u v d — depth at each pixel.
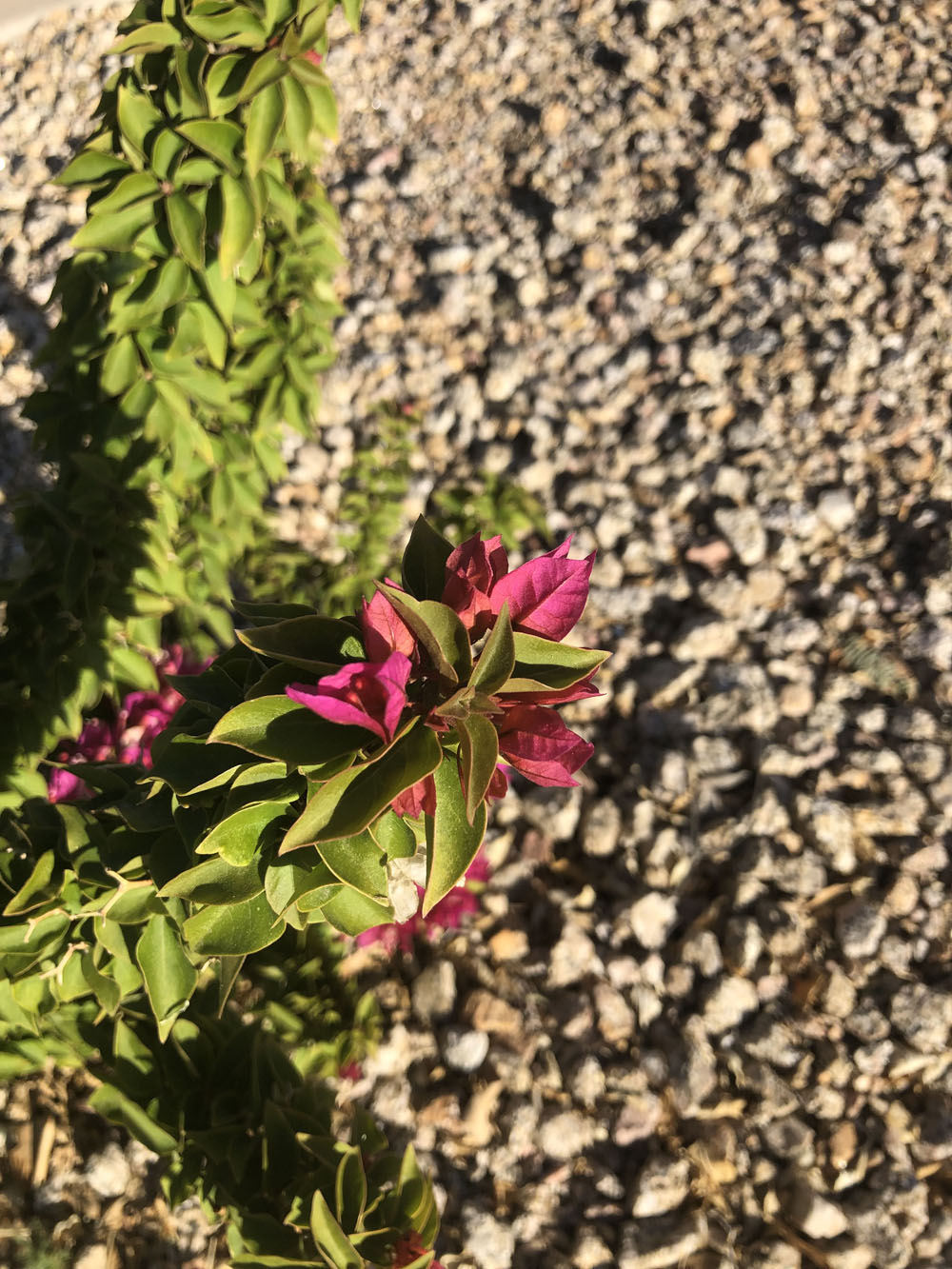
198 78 0.52
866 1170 0.73
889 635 0.97
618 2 1.38
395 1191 0.46
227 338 0.69
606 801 0.89
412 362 1.15
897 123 1.25
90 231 0.52
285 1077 0.52
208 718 0.38
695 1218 0.70
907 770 0.89
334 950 0.71
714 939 0.82
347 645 0.34
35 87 1.36
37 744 0.63
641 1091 0.75
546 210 1.24
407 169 1.28
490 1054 0.75
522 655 0.35
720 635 0.97
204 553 0.74
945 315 1.12
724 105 1.27
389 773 0.32
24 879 0.49
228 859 0.34
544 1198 0.71
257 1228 0.47
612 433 1.12
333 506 1.08
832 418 1.09
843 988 0.78
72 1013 0.54
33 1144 0.68
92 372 0.62
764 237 1.20
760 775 0.90
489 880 0.86
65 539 0.62
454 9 1.40
